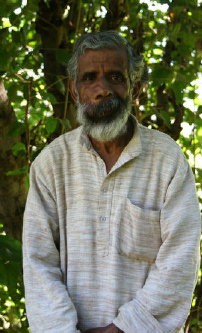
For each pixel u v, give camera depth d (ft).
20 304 11.80
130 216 7.08
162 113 11.07
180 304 6.85
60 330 6.81
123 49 7.20
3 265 8.72
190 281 6.90
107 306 7.00
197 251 7.00
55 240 7.41
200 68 12.04
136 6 11.37
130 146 7.22
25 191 11.74
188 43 11.03
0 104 10.81
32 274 7.14
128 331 6.75
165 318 6.84
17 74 10.73
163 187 7.16
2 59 10.18
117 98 7.09
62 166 7.42
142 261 7.10
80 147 7.36
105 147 7.36
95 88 7.05
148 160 7.27
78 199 7.26
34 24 12.23
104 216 7.13
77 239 7.16
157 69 10.64
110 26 11.40
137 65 7.34
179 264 6.84
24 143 11.57
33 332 7.04
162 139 7.36
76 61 7.25
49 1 11.30
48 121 10.34
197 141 12.40
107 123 7.04
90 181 7.24
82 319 7.07
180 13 11.21
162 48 12.34
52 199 7.39
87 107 7.10
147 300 6.80
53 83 10.71
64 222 7.32
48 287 7.01
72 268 7.16
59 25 11.39
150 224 7.06
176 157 7.27
